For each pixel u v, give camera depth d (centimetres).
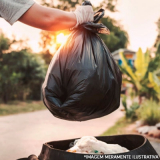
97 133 652
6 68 1628
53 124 800
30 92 1850
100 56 204
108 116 955
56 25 189
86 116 198
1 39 1694
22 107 1383
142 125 711
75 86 190
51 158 188
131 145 232
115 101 206
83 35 209
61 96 198
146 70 955
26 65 1797
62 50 204
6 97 1608
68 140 238
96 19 217
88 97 190
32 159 203
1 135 631
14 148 500
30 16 183
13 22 183
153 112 716
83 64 194
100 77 195
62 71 197
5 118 965
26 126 768
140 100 979
